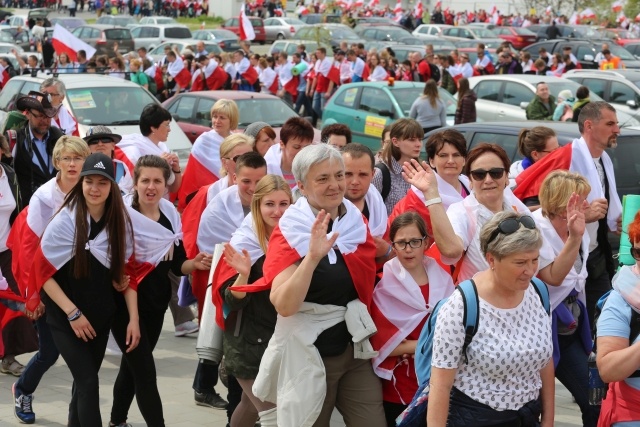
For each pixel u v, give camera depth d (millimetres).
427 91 23469
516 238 5758
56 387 10586
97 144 11062
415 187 7867
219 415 9695
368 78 37031
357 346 6992
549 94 24484
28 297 8031
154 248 8344
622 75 28781
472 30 65562
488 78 26891
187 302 9734
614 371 5867
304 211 6863
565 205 7727
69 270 7812
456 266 7637
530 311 6051
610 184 9789
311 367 6875
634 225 5973
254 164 9000
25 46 57281
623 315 5992
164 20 71188
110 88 22094
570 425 9461
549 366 6383
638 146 13750
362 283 6969
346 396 7199
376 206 8383
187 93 24906
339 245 6902
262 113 23953
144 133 12742
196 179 12609
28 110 12047
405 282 7211
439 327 5996
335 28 61750
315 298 6914
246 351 7383
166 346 12086
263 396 7102
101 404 9992
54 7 104312
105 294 7926
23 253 8789
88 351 7887
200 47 42000
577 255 7496
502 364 5926
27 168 12102
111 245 7859
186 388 10516
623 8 68312
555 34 62969
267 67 37438
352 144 8297
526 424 6086
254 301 7324
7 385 10562
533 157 10812
